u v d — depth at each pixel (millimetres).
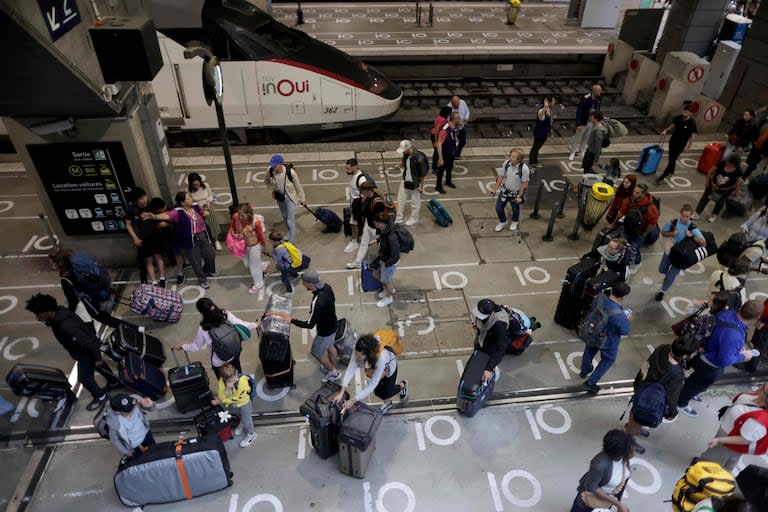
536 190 11906
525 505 6109
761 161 13180
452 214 11047
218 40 12578
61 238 9164
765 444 5402
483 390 6805
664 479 6363
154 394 7219
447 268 9602
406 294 9000
